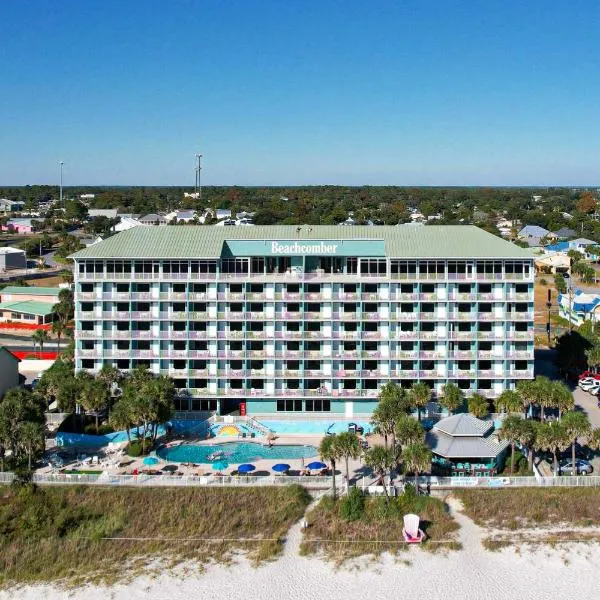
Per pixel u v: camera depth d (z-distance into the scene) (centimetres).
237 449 10488
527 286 11462
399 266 11388
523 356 11538
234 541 8294
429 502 8775
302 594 7344
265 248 11444
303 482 9156
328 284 11500
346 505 8575
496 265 11394
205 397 11625
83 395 10412
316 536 8306
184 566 7862
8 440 9306
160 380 10738
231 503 8825
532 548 8088
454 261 11381
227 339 11594
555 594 7325
